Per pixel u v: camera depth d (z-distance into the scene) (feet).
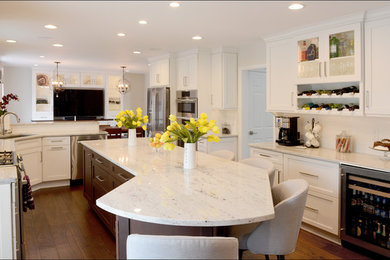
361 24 10.74
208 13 10.97
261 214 5.19
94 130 19.65
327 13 10.82
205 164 9.43
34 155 16.49
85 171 14.44
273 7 10.26
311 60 12.42
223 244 4.08
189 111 18.88
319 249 10.32
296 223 6.34
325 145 13.42
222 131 19.30
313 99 13.55
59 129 18.67
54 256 9.66
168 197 6.09
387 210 9.26
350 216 10.23
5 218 7.69
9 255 7.77
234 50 17.98
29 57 22.04
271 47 14.34
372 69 10.54
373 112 10.55
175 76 20.21
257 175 8.01
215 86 18.22
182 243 4.04
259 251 6.30
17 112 28.09
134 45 17.16
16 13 11.03
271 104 14.47
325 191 10.92
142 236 4.15
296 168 12.09
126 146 13.17
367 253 9.82
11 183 7.72
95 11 10.73
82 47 17.87
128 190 6.57
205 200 5.92
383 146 10.45
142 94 34.09
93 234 11.32
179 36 14.74
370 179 9.50
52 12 10.96
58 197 15.76
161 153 11.37
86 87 30.22
